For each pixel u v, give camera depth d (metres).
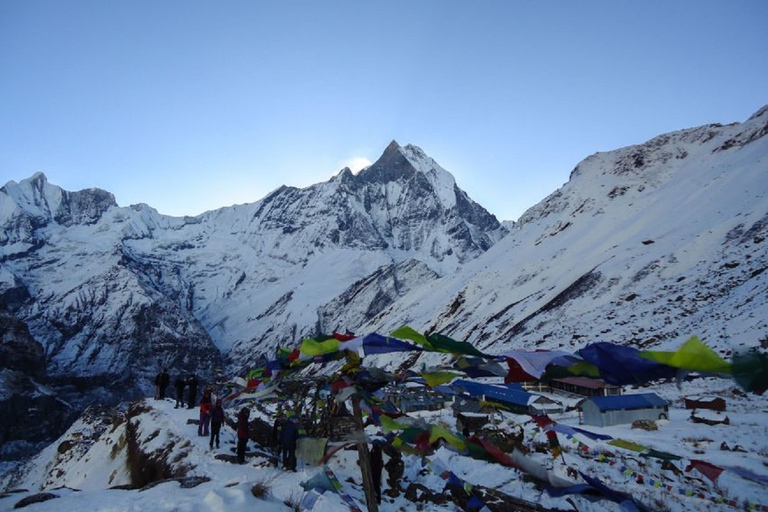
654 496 15.22
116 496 12.91
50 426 136.75
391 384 5.46
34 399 136.88
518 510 13.23
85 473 30.42
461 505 13.38
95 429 50.34
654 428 30.14
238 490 12.14
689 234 106.12
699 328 61.78
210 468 17.34
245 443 18.17
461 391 5.40
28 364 155.12
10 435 127.62
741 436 26.52
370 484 5.62
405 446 4.72
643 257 105.12
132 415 32.19
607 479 17.55
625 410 32.41
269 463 16.94
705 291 76.62
